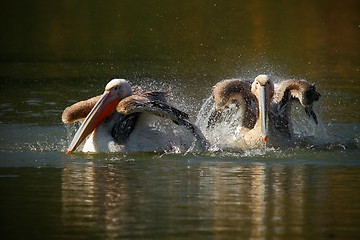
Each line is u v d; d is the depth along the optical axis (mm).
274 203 9703
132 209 9414
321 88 21250
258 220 8906
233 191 10383
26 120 16875
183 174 11562
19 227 8695
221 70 24766
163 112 13250
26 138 14930
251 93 14867
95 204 9680
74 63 26984
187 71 24625
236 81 15016
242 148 14055
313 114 14859
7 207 9562
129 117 13734
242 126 15000
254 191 10383
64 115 14234
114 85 14000
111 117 13992
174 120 13406
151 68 25281
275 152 13602
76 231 8523
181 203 9711
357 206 9531
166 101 14438
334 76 23500
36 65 26734
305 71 24484
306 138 14719
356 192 10297
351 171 11789
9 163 12539
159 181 11062
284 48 29953
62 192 10359
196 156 13172
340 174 11555
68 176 11438
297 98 14633
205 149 13773
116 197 10055
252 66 25625
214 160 12812
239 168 12070
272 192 10320
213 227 8617
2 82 22984
